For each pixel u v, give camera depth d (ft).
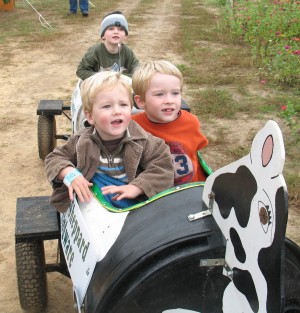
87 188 7.47
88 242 6.81
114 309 6.18
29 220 8.79
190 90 23.99
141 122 9.19
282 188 4.77
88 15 50.21
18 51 33.68
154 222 6.33
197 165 9.48
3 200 14.37
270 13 34.94
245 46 34.17
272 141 4.93
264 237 5.11
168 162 7.89
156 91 8.75
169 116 8.91
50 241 12.21
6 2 52.49
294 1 35.32
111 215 6.87
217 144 17.72
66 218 8.05
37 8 55.01
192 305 6.26
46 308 9.93
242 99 22.57
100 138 7.84
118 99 7.50
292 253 6.23
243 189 5.47
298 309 6.53
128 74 15.65
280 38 31.32
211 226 6.07
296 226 12.76
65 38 38.55
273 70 25.90
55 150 8.22
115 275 6.12
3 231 12.78
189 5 59.00
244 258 5.55
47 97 23.85
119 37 15.15
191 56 31.32
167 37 38.27
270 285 5.12
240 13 39.34
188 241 6.02
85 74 15.10
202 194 6.42
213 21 46.14
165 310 6.24
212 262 6.04
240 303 5.82
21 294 9.12
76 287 6.89
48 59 31.58
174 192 6.64
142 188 7.45
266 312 5.26
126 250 6.21
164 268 5.99
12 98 23.62
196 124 9.30
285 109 18.80
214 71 27.50
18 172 16.08
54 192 8.05
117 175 7.89
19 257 8.76
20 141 18.49
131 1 63.10
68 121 20.56
